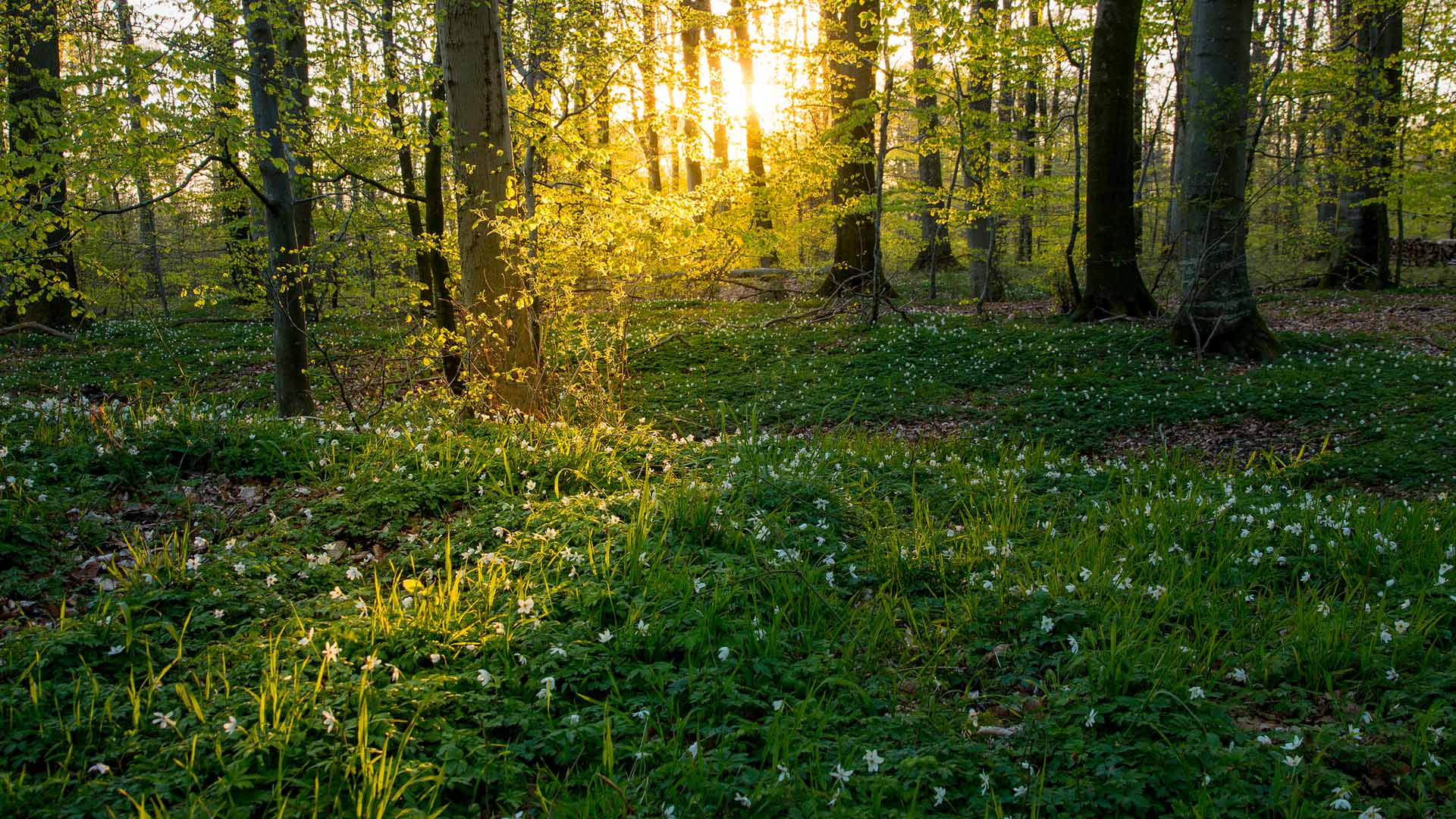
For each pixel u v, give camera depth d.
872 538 5.44
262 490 5.61
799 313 18.75
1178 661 3.83
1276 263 26.19
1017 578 4.78
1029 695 3.75
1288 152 24.17
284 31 9.99
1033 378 12.90
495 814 2.91
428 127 11.15
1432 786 3.10
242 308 21.89
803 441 8.25
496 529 4.87
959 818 2.91
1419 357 11.99
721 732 3.29
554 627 3.89
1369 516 5.88
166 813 2.61
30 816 2.61
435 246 11.88
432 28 10.39
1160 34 17.52
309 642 3.55
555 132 11.31
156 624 3.62
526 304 8.45
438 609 3.91
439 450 6.13
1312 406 10.35
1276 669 3.91
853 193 20.31
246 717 3.09
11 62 14.39
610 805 2.82
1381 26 18.44
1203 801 2.92
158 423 6.14
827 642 4.11
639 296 11.13
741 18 13.30
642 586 4.30
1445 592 4.75
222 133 8.85
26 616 3.88
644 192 10.27
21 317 18.39
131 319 20.22
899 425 11.55
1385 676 3.87
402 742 3.01
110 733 3.05
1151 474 7.42
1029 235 27.36
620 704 3.44
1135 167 23.89
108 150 8.52
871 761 3.02
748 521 5.38
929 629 4.31
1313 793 3.03
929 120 18.27
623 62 11.56
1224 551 5.45
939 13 15.91
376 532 5.01
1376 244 20.12
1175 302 17.89
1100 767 3.12
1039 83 20.73
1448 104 17.16
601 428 7.16
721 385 13.70
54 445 5.73
